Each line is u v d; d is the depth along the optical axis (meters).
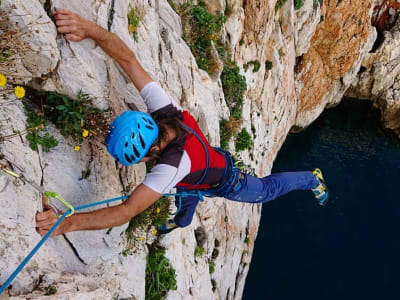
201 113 6.01
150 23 4.36
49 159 2.95
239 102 9.06
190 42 6.86
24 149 2.70
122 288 3.79
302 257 14.46
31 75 2.72
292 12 12.02
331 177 18.36
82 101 3.06
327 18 16.36
